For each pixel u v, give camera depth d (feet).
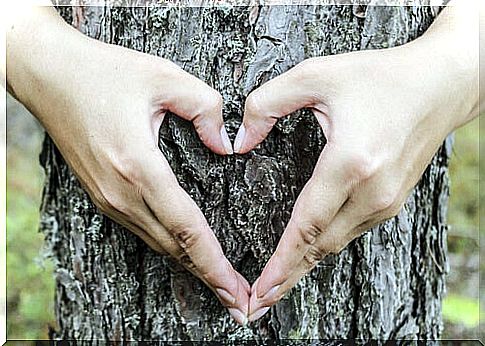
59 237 2.59
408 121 2.07
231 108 2.19
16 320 4.02
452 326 3.98
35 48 2.14
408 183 2.12
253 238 2.22
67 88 2.10
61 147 2.16
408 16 2.28
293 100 2.07
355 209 2.08
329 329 2.39
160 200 2.06
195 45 2.20
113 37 2.26
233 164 2.19
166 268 2.34
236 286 2.13
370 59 2.09
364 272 2.39
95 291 2.42
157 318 2.36
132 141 2.05
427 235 2.52
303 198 2.07
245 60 2.19
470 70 2.16
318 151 2.20
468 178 4.75
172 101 2.08
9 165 4.68
